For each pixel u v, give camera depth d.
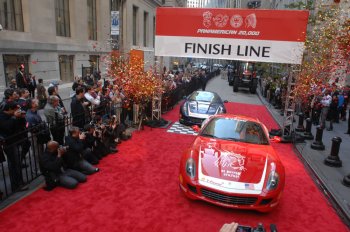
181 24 9.42
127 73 9.71
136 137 8.82
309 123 9.88
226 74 40.19
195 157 4.96
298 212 4.78
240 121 6.23
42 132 5.58
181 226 4.13
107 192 5.05
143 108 9.80
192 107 10.64
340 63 9.30
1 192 4.54
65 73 19.17
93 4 22.86
